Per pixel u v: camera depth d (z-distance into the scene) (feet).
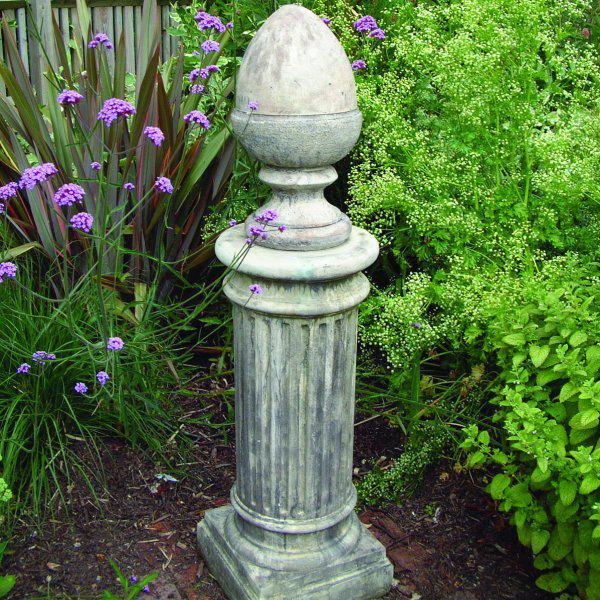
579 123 10.82
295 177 6.96
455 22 11.25
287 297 7.05
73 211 10.77
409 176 10.96
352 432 8.06
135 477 9.65
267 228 7.12
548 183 10.28
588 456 7.30
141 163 10.69
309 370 7.30
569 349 8.38
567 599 8.12
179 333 11.96
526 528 8.19
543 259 10.60
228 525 8.43
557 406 8.13
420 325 9.71
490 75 10.65
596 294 8.91
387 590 8.39
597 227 10.68
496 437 10.36
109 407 9.84
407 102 11.13
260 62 6.64
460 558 8.91
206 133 11.35
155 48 11.80
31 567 8.38
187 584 8.42
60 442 9.30
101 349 8.93
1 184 11.28
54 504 9.11
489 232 10.91
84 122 10.68
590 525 7.66
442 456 10.15
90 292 9.67
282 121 6.56
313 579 7.94
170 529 9.08
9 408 9.23
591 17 15.42
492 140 10.96
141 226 10.75
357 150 11.64
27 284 10.32
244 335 7.44
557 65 11.22
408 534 9.21
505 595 8.45
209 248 11.02
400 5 12.28
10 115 11.36
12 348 9.32
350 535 8.26
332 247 7.20
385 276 12.44
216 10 13.46
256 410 7.57
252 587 7.83
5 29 10.87
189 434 10.50
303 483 7.75
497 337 8.98
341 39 11.91
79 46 12.60
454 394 10.69
